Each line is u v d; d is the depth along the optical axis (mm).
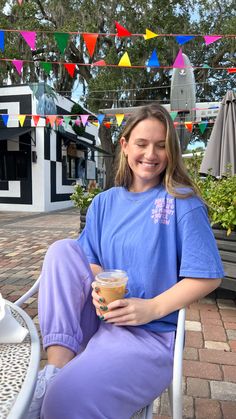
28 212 14594
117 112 8758
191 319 3521
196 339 3098
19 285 4535
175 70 8609
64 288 1531
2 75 16328
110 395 1285
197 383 2455
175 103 8734
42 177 14734
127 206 1835
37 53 16000
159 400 2242
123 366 1350
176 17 15312
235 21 15172
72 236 8266
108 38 15688
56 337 1425
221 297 4141
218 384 2447
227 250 3592
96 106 16766
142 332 1573
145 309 1537
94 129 20906
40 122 14297
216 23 16672
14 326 1158
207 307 3848
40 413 1208
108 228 1829
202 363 2711
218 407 2209
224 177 5262
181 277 1676
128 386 1337
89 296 1638
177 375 1360
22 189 14953
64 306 1485
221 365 2688
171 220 1688
